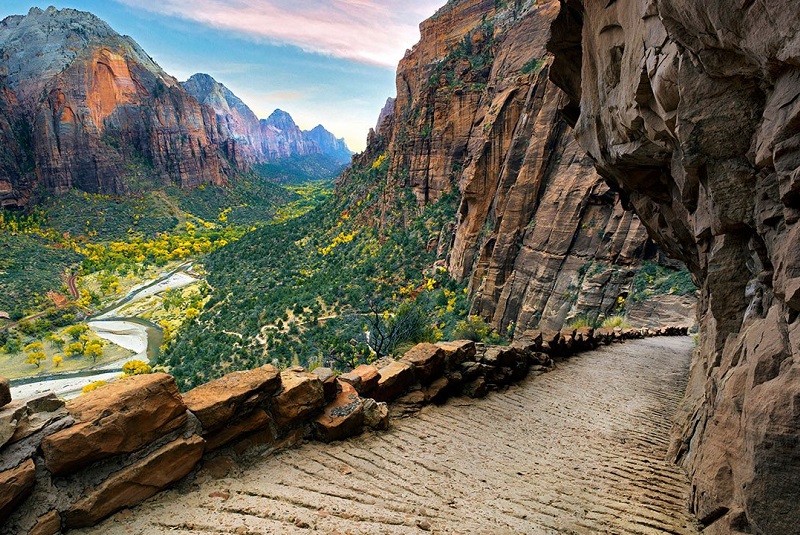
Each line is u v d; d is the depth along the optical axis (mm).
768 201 3816
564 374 11961
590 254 44875
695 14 3629
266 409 4969
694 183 5352
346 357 45469
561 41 10562
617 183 10469
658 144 6176
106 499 3303
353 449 5441
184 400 4312
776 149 3256
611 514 4508
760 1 2986
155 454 3676
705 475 4008
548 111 52750
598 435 7566
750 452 2922
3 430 2865
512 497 4730
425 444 6055
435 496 4473
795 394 2590
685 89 4230
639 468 6102
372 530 3486
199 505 3652
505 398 9156
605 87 7633
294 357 54438
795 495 2547
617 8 6547
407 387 7820
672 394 11000
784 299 3057
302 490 4125
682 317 32531
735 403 3676
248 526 3336
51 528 2996
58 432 3145
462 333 15336
